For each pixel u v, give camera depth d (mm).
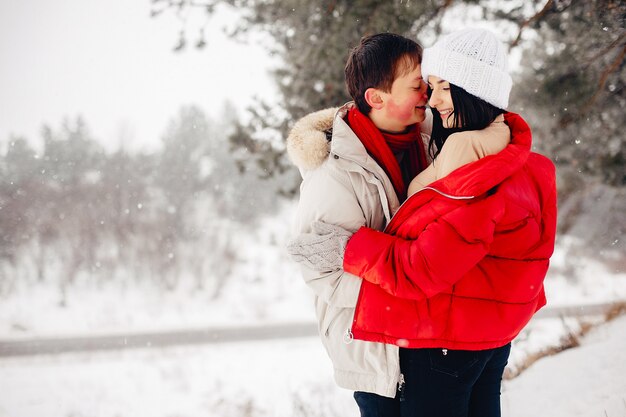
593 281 15016
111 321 16906
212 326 15648
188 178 37469
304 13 5215
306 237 1779
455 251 1571
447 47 1741
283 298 19438
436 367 1740
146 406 8492
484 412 1875
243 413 7027
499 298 1670
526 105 6387
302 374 9297
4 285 21906
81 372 10914
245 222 33781
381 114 1938
